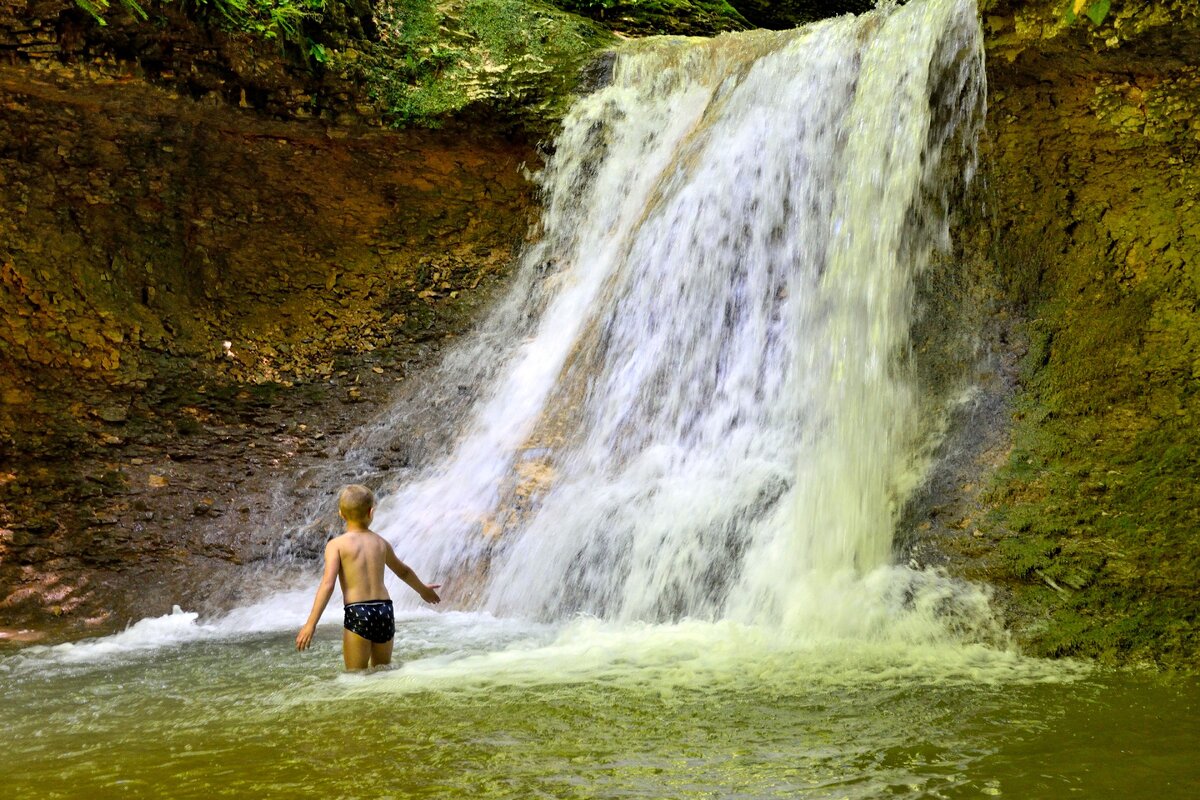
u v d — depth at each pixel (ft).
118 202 34.60
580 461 29.91
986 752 12.92
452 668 18.66
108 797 11.95
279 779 12.39
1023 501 21.89
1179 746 13.04
